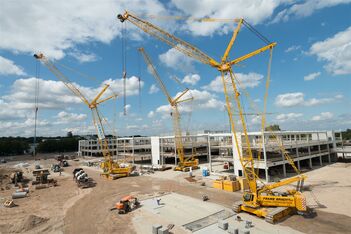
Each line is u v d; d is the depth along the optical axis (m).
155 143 90.69
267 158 55.78
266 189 33.12
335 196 37.59
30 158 153.38
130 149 115.50
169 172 72.06
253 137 59.16
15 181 64.94
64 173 83.12
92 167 96.62
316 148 77.75
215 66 39.09
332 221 28.25
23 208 40.16
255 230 26.50
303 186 44.69
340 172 57.41
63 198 46.41
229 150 71.62
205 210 34.22
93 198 45.06
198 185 51.34
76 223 32.00
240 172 56.31
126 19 47.88
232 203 37.19
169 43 44.41
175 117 83.00
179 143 80.81
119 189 52.09
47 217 34.69
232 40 37.25
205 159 97.06
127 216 33.44
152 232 27.31
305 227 26.92
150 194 45.59
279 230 26.34
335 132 84.44
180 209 35.25
